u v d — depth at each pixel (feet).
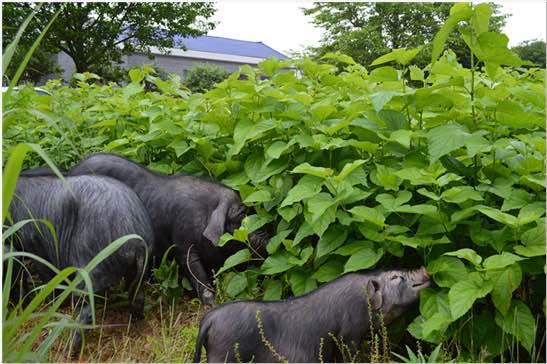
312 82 16.20
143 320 12.35
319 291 9.77
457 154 11.59
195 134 14.71
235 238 11.76
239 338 9.29
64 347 10.68
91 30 70.44
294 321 9.48
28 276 13.50
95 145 16.38
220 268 13.03
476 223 10.38
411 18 74.28
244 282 12.13
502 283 9.28
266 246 12.25
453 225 10.33
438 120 11.43
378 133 11.35
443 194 10.01
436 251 10.56
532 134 11.98
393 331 10.53
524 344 9.42
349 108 12.39
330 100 13.12
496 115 11.06
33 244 11.80
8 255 7.50
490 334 10.17
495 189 10.50
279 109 13.14
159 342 11.43
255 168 13.11
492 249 10.73
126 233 11.24
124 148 16.33
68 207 11.44
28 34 63.98
